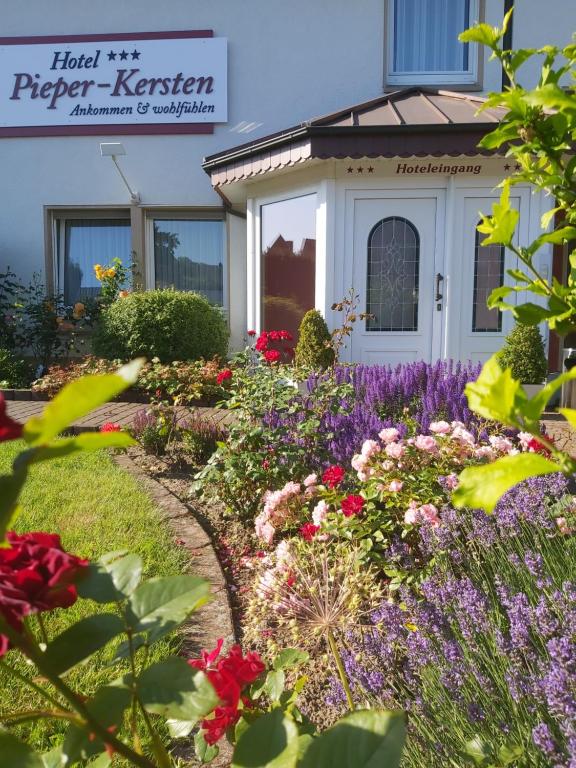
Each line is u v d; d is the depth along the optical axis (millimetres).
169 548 3199
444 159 7023
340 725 726
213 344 8414
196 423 5113
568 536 2465
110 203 9938
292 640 2396
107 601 829
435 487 3098
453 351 7324
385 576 2828
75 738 817
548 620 1635
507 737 1429
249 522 3703
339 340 5844
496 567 2330
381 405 4969
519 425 686
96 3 9656
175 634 2369
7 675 2080
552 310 1108
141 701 776
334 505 3189
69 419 555
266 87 9500
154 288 10305
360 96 9359
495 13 8992
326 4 9305
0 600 659
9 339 9445
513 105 1141
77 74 9734
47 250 10109
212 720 1103
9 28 9828
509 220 1106
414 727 1598
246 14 9445
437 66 9289
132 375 531
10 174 10031
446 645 1701
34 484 4250
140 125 9742
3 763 683
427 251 7285
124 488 4180
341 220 7293
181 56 9547
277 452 3684
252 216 8336
